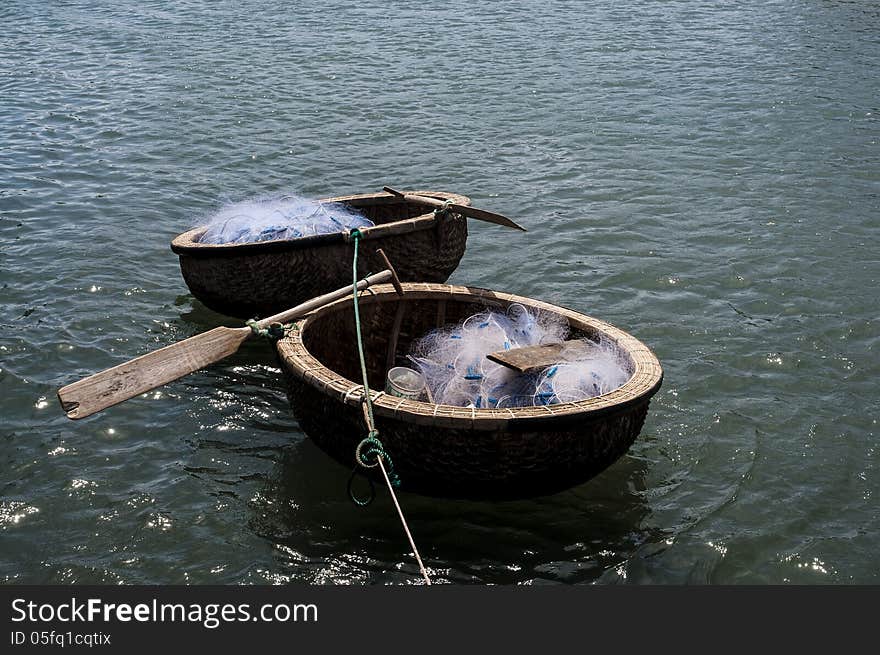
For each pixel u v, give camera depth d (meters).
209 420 7.00
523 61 19.16
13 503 6.04
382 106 16.11
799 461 6.62
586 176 12.75
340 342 7.17
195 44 20.53
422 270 8.68
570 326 7.00
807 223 11.09
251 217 8.63
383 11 24.08
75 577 5.50
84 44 20.56
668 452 6.71
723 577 5.60
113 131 14.59
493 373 6.66
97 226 10.83
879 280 9.53
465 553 5.73
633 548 5.80
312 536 5.85
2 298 8.87
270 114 15.62
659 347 8.22
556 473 5.80
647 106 16.05
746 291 9.32
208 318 8.62
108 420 6.95
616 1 25.52
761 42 20.83
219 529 5.88
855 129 14.75
